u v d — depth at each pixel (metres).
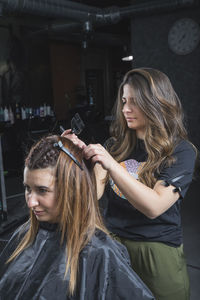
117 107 1.28
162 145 1.11
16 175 5.58
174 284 1.17
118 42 8.33
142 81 1.13
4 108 5.75
